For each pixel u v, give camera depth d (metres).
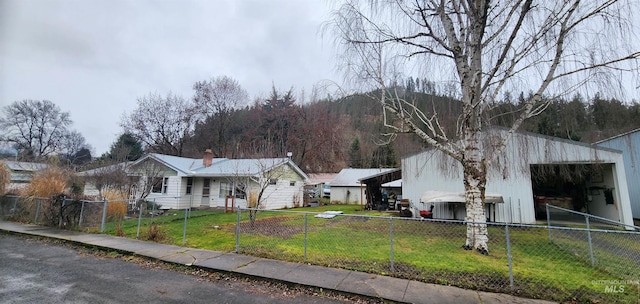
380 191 21.00
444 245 7.15
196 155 32.75
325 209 18.41
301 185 21.16
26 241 7.50
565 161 11.19
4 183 11.70
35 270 5.05
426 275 4.77
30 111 34.22
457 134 7.62
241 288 4.39
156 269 5.27
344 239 7.81
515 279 4.62
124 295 3.99
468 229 6.64
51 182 10.58
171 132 33.28
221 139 33.59
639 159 12.61
